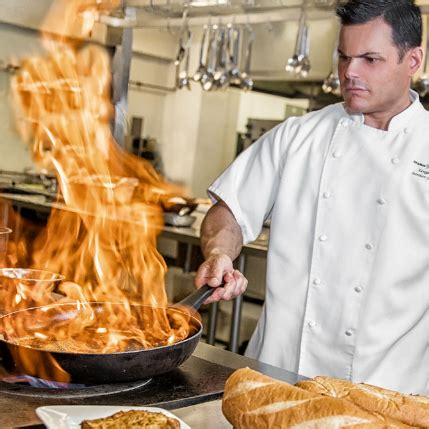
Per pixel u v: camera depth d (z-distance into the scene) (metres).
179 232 4.28
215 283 1.56
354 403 1.07
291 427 1.00
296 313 1.93
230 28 4.55
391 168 1.82
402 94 1.81
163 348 1.23
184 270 4.72
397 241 1.80
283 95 6.73
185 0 3.78
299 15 3.77
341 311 1.84
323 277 1.87
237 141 7.50
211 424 1.15
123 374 1.20
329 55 5.84
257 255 3.78
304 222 1.93
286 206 1.96
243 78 4.71
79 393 1.22
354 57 1.72
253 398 1.05
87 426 1.03
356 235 1.84
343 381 1.14
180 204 4.56
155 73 7.29
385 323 1.81
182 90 7.42
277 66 6.21
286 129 2.05
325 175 1.90
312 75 5.99
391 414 1.04
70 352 1.17
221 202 2.12
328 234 1.87
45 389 1.23
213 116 7.54
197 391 1.27
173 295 4.70
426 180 1.79
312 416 0.99
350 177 1.87
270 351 1.96
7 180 5.48
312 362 1.89
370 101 1.76
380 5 1.68
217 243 1.96
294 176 1.97
